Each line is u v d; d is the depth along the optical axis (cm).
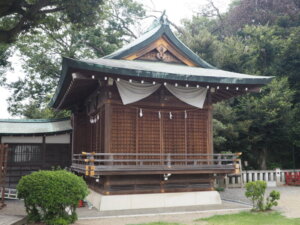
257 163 2291
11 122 1761
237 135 1909
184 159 1182
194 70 1288
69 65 955
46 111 2767
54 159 1711
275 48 2291
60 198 760
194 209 1060
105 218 914
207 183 1212
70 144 1748
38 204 764
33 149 1684
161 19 1340
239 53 2117
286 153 2375
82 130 1614
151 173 1053
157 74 1061
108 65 1002
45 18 1245
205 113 1270
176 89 1209
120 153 1070
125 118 1141
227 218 905
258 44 2272
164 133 1193
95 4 1173
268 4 2744
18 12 1129
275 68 2294
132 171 1027
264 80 1195
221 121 1983
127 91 1129
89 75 1030
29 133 1639
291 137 2138
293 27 2431
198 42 2259
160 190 1138
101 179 1137
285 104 1911
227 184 1748
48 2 1127
